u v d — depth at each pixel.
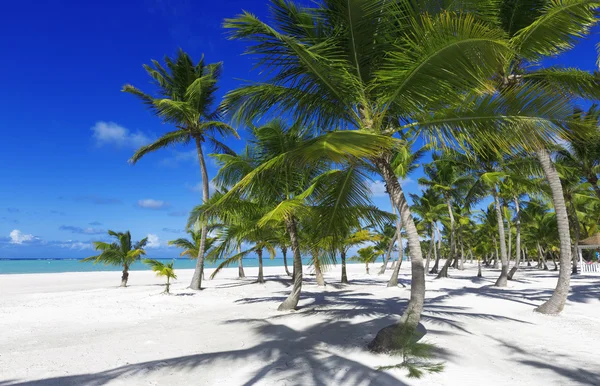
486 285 18.72
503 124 5.09
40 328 8.34
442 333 6.60
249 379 4.44
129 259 21.56
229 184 11.12
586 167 16.53
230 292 16.38
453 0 5.52
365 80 6.20
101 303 12.80
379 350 5.47
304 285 20.11
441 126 5.53
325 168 8.09
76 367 5.05
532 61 7.45
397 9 5.71
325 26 6.16
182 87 19.05
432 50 4.63
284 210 7.61
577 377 4.45
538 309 9.68
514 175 16.55
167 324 8.57
